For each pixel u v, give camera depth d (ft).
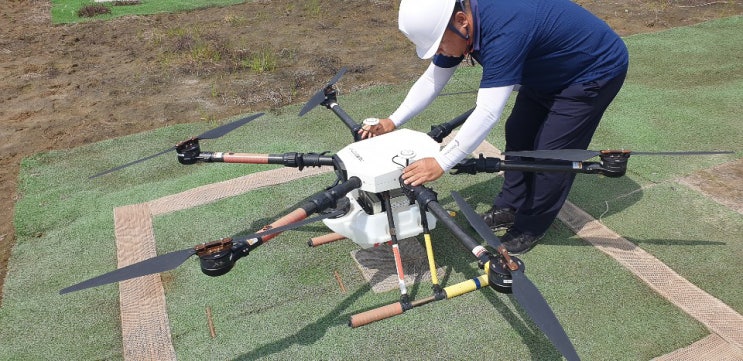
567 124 9.66
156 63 23.80
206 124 17.94
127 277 6.73
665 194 12.80
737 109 16.92
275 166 14.90
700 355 8.58
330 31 27.71
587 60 9.16
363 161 9.37
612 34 9.34
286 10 31.22
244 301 10.23
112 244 12.16
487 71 8.26
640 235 11.46
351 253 11.30
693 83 19.04
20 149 16.96
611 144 15.23
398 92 19.80
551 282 10.28
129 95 20.70
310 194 13.46
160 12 31.37
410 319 9.59
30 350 9.48
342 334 9.39
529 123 10.87
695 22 25.89
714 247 10.98
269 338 9.41
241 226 12.39
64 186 14.65
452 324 9.45
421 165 8.60
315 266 11.02
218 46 25.11
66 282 11.05
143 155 16.11
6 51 25.70
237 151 15.96
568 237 11.50
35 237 12.59
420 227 9.91
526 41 8.17
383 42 25.81
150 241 12.03
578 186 13.34
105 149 16.62
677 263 10.60
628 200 12.68
